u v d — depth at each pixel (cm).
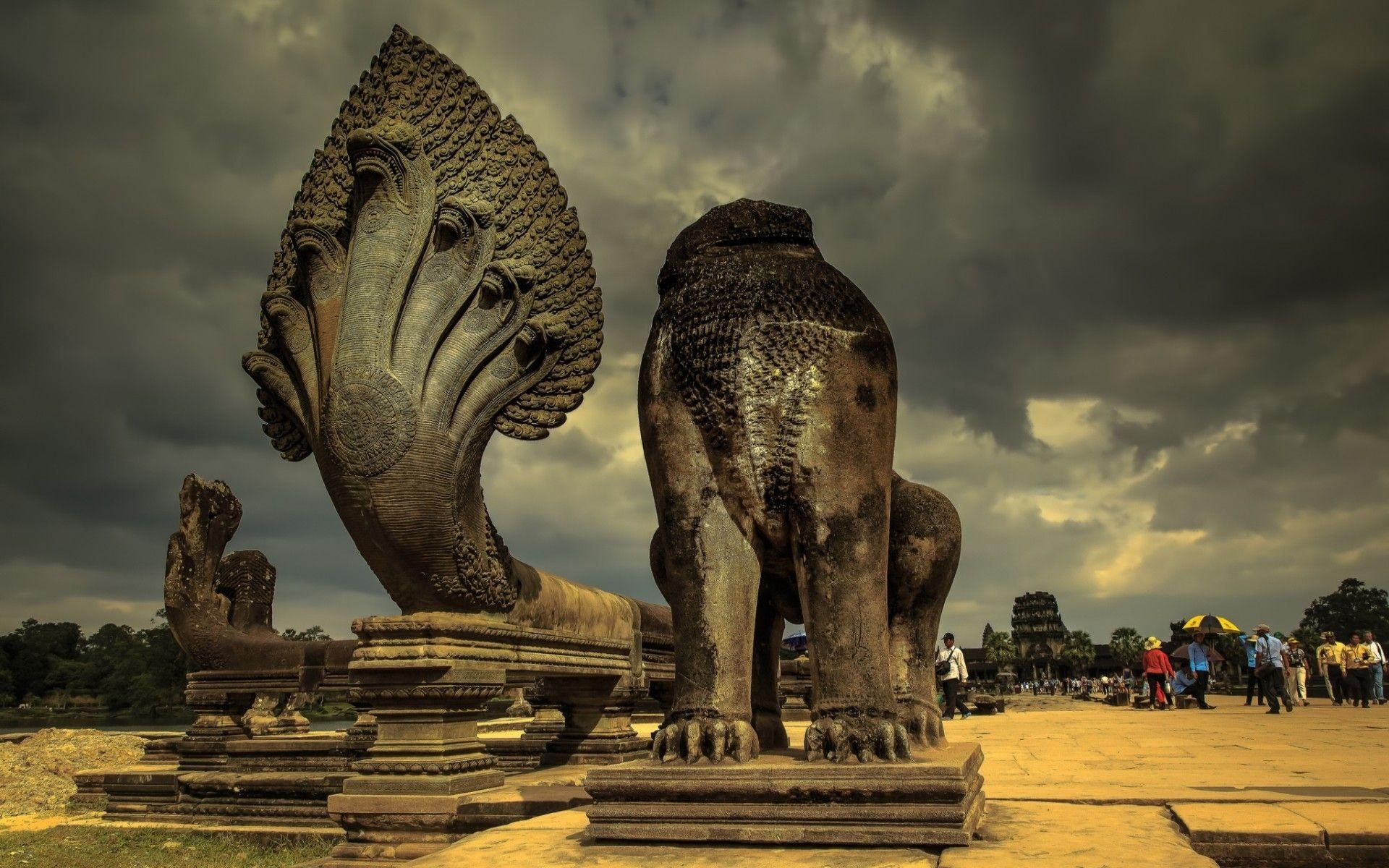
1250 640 1945
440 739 459
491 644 507
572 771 588
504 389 515
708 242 332
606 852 249
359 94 556
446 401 494
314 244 515
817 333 302
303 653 792
